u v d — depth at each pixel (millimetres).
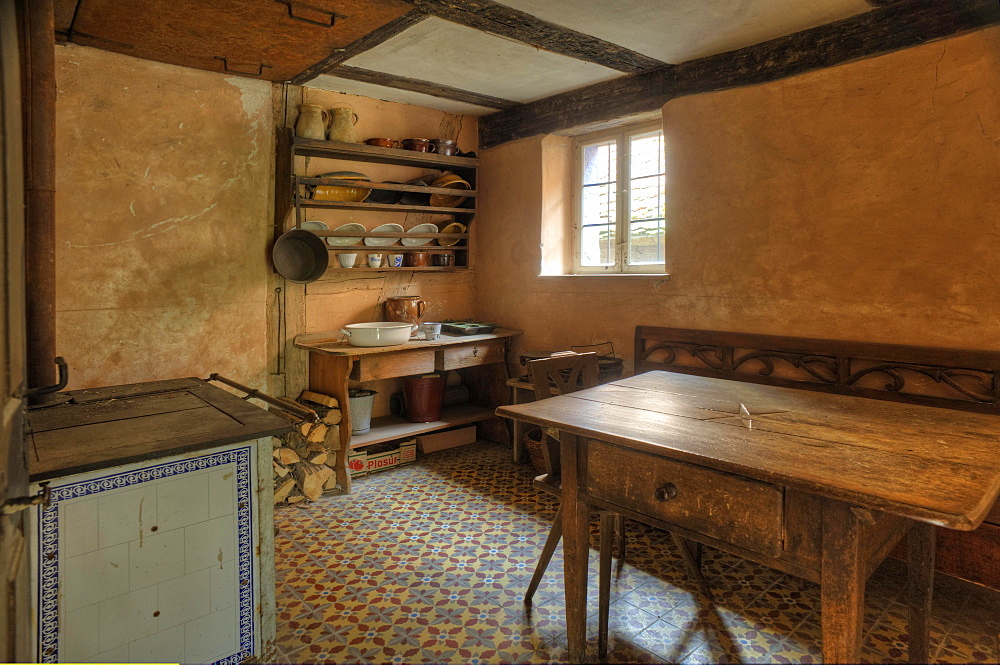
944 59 2467
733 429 1760
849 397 2207
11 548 1154
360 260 4020
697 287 3361
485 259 4656
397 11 2449
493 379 4504
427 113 4375
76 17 2494
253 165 3441
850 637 1311
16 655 1144
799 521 1386
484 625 2176
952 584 2457
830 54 2816
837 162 2799
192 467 1723
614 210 4086
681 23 2826
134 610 1643
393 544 2824
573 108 3965
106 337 3000
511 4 2627
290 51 2912
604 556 1991
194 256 3256
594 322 3902
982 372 2412
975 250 2428
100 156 2930
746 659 1979
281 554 2727
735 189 3170
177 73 3131
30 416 1911
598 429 1763
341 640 2086
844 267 2805
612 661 1975
